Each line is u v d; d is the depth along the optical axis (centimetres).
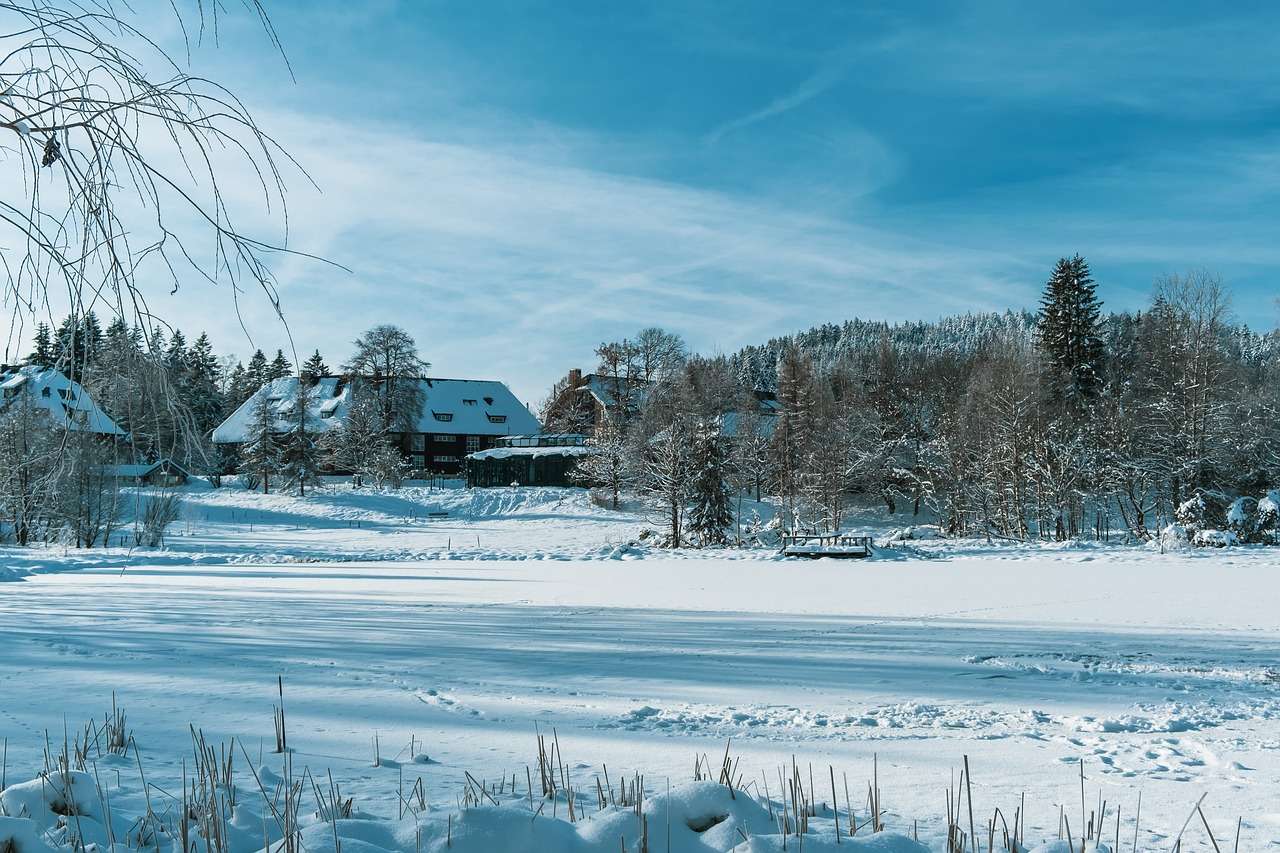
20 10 323
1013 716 747
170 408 348
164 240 343
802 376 6688
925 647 1196
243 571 3108
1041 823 431
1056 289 6900
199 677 898
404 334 8119
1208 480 4619
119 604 1841
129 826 386
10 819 331
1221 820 440
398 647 1176
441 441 9125
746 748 620
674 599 1964
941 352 8044
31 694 793
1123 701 821
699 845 349
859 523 6425
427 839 337
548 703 792
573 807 435
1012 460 5169
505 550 4322
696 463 4744
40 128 330
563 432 9431
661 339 8731
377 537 5472
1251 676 962
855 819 429
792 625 1458
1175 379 4866
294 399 7994
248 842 372
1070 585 2250
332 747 598
